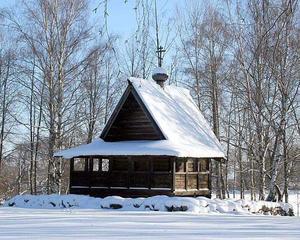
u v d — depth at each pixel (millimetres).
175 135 29109
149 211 23141
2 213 20500
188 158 29938
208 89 44719
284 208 29000
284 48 31203
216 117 42406
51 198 26750
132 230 13047
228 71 44031
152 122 28812
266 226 14898
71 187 29703
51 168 35156
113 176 28766
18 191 49906
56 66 35188
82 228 13555
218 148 31547
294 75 34188
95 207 25281
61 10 35281
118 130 30422
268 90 34969
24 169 49938
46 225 14500
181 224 15258
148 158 28391
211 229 13609
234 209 24922
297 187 51531
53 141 34938
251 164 41312
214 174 46344
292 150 39531
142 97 29188
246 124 46594
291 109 36469
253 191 41844
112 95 46469
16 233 12180
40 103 37406
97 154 28500
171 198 24344
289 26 31000
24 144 44875
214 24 43062
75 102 37719
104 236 11539
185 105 33406
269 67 31047
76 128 39625
